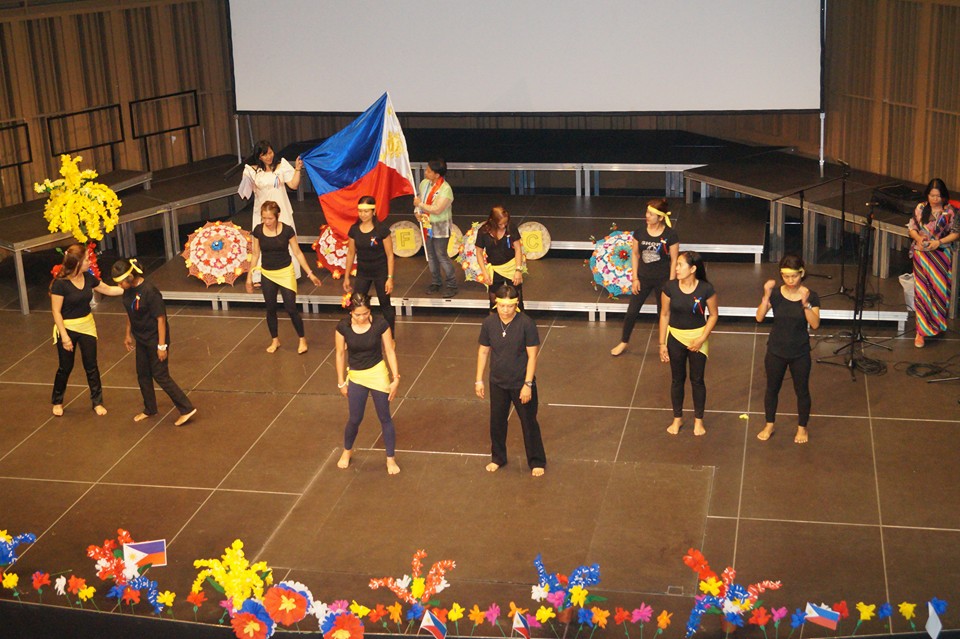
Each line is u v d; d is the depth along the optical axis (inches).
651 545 279.3
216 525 299.6
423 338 412.5
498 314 301.7
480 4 511.2
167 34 550.6
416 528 292.8
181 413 354.9
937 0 436.1
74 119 534.9
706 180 483.2
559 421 345.4
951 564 265.0
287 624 242.2
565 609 249.3
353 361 311.4
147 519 304.3
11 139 517.3
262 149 434.9
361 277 388.2
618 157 521.0
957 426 328.2
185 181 529.3
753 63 490.3
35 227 466.9
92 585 278.5
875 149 481.4
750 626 248.2
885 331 396.8
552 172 572.7
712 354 386.9
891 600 253.4
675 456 321.1
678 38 495.5
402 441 338.3
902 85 463.5
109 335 427.8
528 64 515.2
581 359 388.8
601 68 508.4
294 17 529.0
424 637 249.8
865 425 332.2
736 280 431.5
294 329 427.2
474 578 270.4
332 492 312.5
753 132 540.1
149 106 555.8
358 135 426.9
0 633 275.9
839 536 278.7
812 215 446.9
